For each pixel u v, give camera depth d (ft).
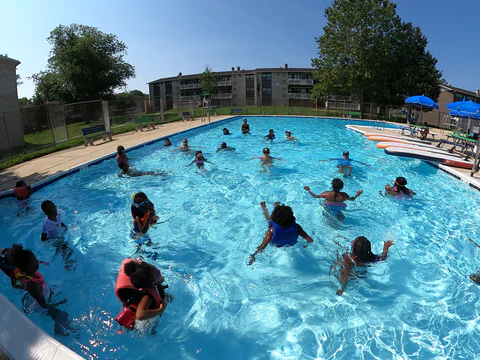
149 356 10.48
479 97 141.90
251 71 217.15
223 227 19.98
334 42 101.24
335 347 10.70
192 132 61.98
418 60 110.83
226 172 31.83
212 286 14.16
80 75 116.57
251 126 74.43
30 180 28.45
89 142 46.37
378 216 21.24
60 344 8.22
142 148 44.47
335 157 39.06
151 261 16.21
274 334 11.38
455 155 36.86
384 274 14.82
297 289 13.83
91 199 24.93
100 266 15.78
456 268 15.39
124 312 10.38
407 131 65.51
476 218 20.98
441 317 12.03
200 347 10.84
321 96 116.78
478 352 10.33
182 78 230.48
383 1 96.63
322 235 18.45
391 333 11.27
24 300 12.45
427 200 24.09
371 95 110.01
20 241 18.44
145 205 17.89
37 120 72.74
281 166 34.09
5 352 8.16
